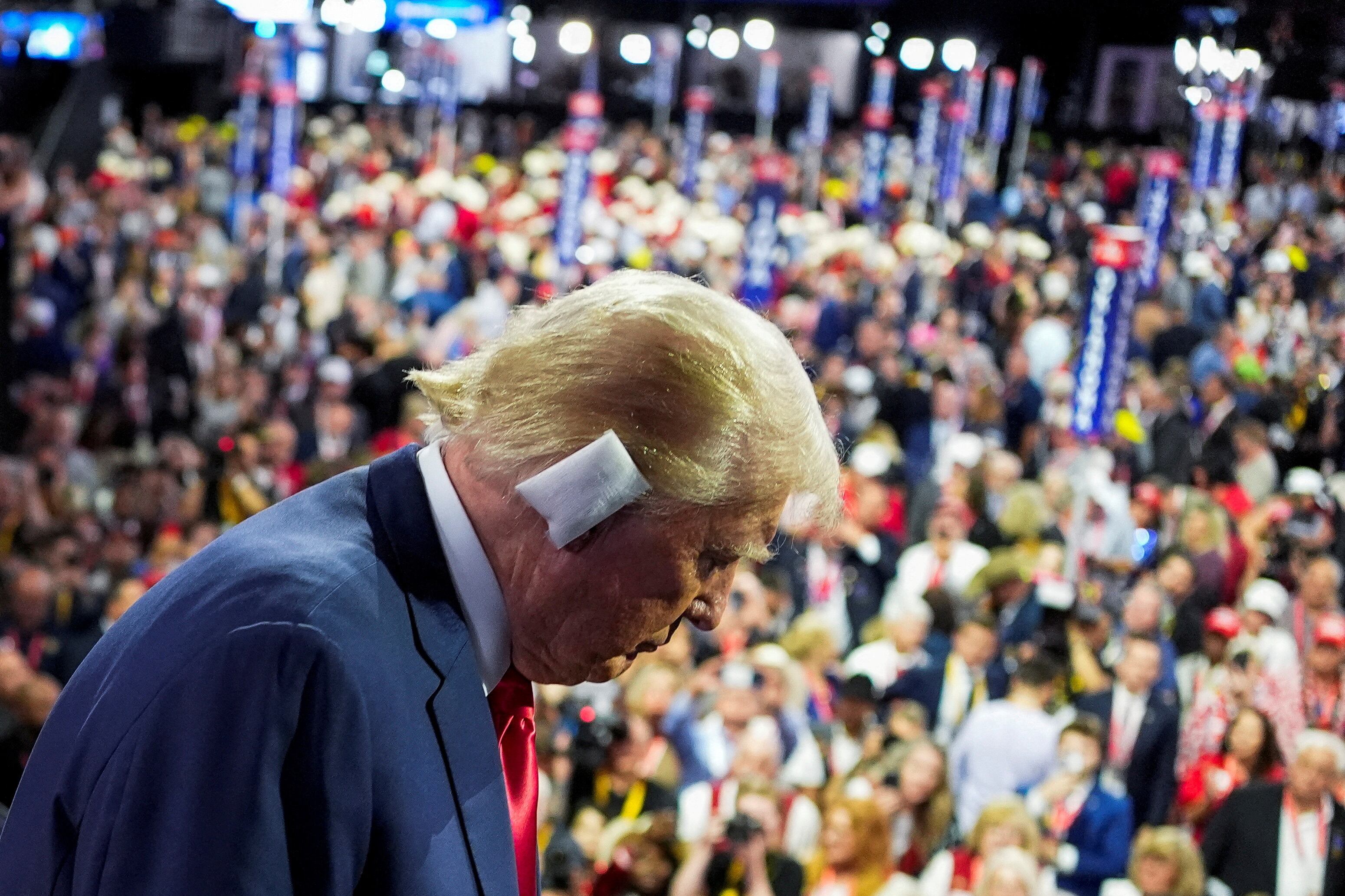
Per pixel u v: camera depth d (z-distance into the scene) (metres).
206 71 23.84
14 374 10.23
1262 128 16.89
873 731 4.25
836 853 3.57
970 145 20.36
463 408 0.96
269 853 0.82
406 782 0.87
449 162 21.11
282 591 0.86
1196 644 5.25
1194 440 8.06
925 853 3.84
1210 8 17.22
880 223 16.75
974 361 9.69
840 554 5.73
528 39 26.22
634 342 0.91
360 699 0.85
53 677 4.78
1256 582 5.33
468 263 13.05
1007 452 7.44
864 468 6.45
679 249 13.83
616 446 0.88
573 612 0.93
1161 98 21.22
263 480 6.90
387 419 8.46
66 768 0.87
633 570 0.92
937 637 4.82
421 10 25.30
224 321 11.65
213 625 0.85
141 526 6.52
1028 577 5.36
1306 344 10.06
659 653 4.39
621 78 26.02
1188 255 12.95
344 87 25.12
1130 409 8.70
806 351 7.90
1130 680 4.37
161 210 15.61
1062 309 11.27
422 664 0.90
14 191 12.86
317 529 0.93
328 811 0.84
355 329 10.13
